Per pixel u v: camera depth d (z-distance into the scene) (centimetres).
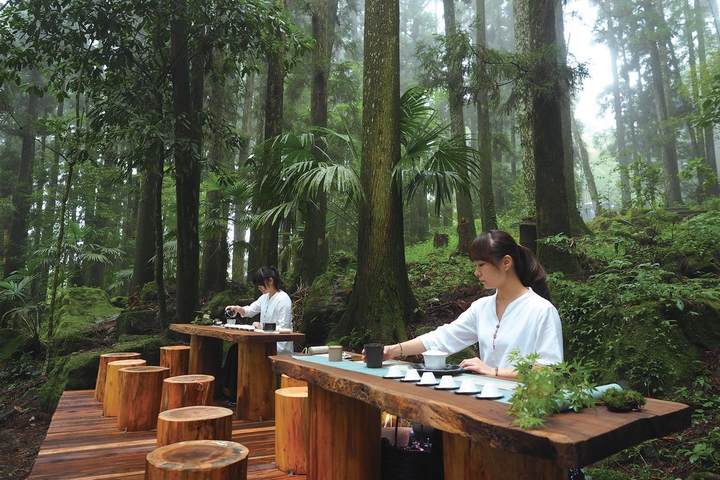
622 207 1273
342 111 1545
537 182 684
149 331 820
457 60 816
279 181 668
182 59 717
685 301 470
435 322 598
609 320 481
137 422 388
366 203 595
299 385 398
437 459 229
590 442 114
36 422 619
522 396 132
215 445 225
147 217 1178
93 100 755
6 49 689
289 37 795
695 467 340
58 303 988
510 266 213
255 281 530
